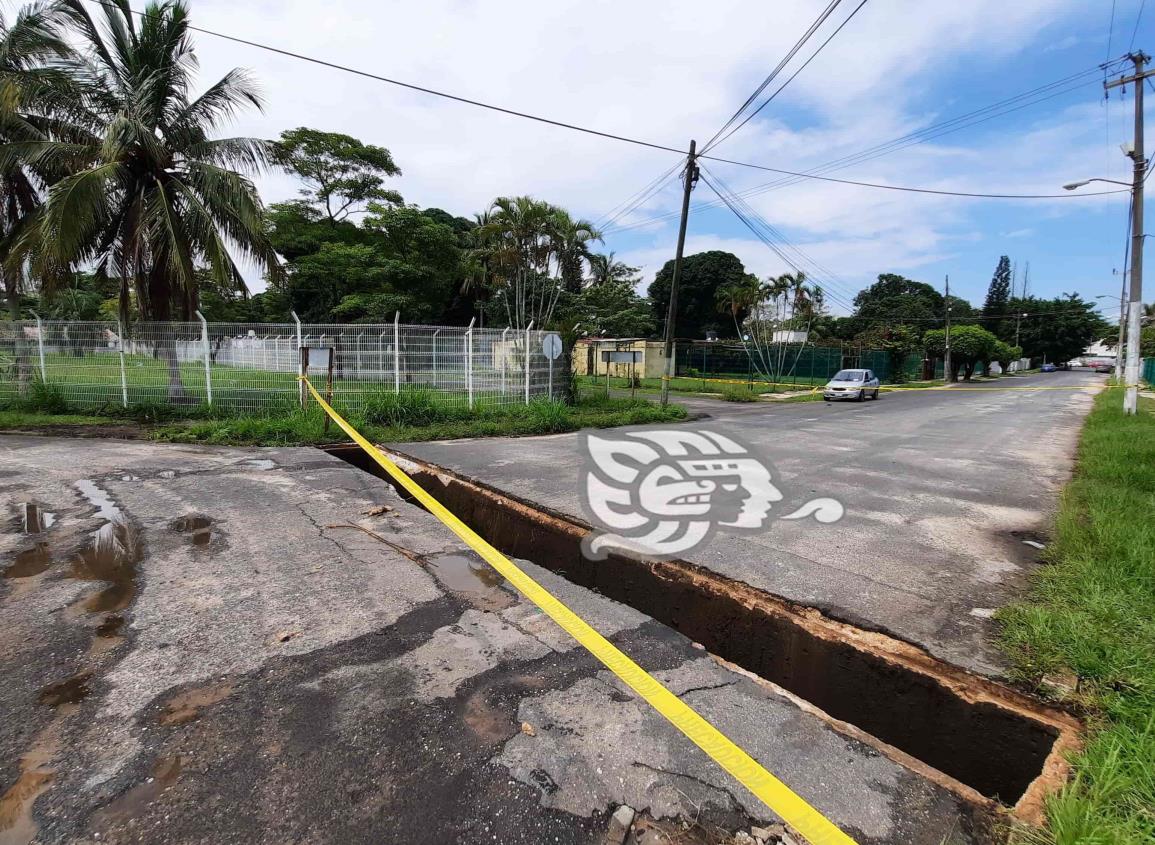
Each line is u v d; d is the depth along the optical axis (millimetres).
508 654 2682
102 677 2406
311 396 10281
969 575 3744
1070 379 47406
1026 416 15352
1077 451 9039
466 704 2283
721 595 3539
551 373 13531
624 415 13258
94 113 10773
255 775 1877
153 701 2254
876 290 71000
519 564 3855
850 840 1614
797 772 1972
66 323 10617
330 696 2311
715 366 35406
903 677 2715
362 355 10711
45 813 1706
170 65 10875
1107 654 2576
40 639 2703
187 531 4316
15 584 3324
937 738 2578
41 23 10336
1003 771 2371
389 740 2057
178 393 10477
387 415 10250
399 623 2955
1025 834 1721
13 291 11625
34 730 2070
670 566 3914
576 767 1950
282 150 12141
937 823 1778
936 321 54594
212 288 16328
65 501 5023
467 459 7699
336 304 24328
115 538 4133
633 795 1836
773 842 1677
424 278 24547
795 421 13797
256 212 11336
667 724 2199
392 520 4750
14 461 6641
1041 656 2641
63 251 9414
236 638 2750
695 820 1746
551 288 30891
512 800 1799
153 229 10445
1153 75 12938
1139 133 13188
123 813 1716
